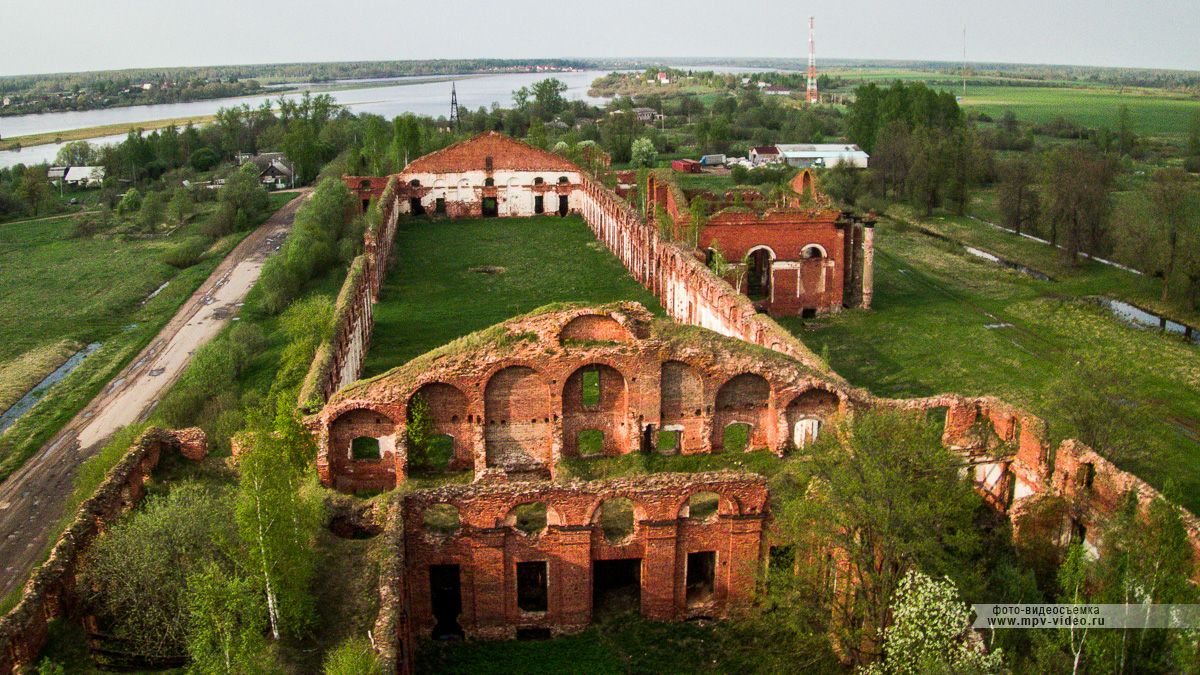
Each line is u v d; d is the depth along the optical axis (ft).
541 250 396.16
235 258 400.26
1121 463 182.70
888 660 119.03
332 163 579.89
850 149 641.40
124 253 418.72
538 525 142.82
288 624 114.83
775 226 294.25
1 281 374.63
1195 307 317.83
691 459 177.37
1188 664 109.60
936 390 238.27
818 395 176.45
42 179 585.63
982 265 374.84
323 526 138.72
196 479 153.17
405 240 416.26
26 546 172.76
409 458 174.09
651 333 176.04
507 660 134.82
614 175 433.07
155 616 116.88
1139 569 117.80
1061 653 117.19
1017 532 150.71
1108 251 378.32
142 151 648.38
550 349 173.47
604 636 139.54
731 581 142.00
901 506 126.31
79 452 214.48
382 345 272.92
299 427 156.35
